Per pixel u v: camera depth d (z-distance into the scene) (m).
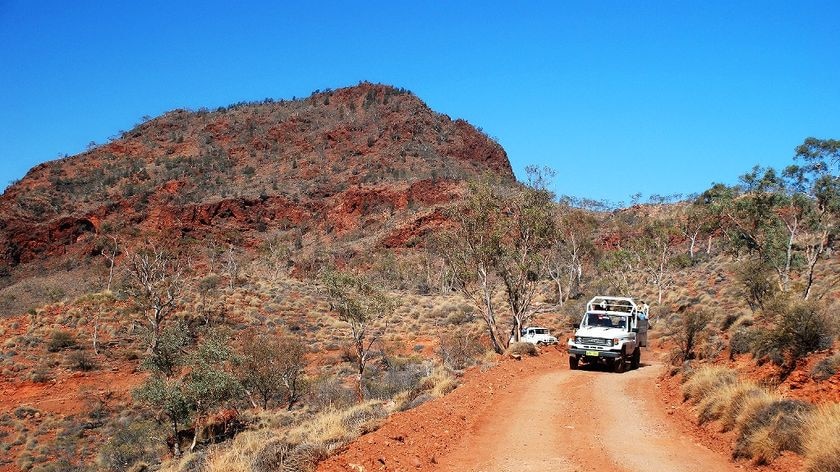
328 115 194.75
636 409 13.74
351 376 35.28
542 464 9.44
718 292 39.94
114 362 39.91
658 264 59.12
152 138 190.62
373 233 124.50
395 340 45.44
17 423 32.53
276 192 150.62
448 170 159.62
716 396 11.99
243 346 32.34
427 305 60.09
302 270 97.38
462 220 27.80
